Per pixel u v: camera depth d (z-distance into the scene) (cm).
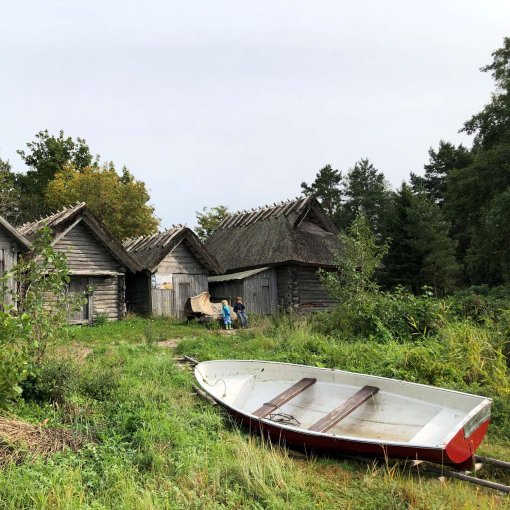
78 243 2250
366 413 834
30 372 787
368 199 6781
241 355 1364
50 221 2220
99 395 869
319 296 2853
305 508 550
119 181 4481
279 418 873
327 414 820
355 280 1717
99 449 637
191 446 685
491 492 616
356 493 600
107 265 2323
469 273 3975
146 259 2517
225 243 3158
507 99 3216
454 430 627
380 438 778
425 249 3884
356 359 1221
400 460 673
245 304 2653
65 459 593
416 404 793
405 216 4009
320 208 3066
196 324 2253
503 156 3077
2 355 702
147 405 824
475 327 1317
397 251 3941
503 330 1267
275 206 3181
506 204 2897
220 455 670
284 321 1770
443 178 6050
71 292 2198
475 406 716
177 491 549
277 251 2758
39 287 905
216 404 909
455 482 644
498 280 3606
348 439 671
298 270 2784
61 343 1047
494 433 831
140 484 566
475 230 3366
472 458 650
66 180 4403
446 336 1244
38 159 5159
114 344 1611
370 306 1580
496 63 3319
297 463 700
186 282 2612
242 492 568
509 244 3183
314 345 1381
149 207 4378
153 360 1220
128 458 624
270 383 992
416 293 3906
